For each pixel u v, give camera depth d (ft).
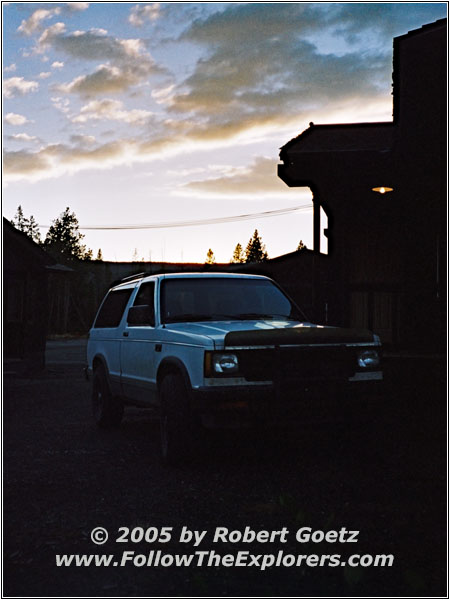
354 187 36.09
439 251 34.81
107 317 31.01
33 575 12.95
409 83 30.12
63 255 227.81
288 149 34.78
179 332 22.26
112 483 19.72
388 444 23.75
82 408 37.63
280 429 20.40
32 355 70.54
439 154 31.12
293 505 16.87
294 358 20.59
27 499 18.10
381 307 36.40
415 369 30.37
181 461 21.47
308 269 86.63
